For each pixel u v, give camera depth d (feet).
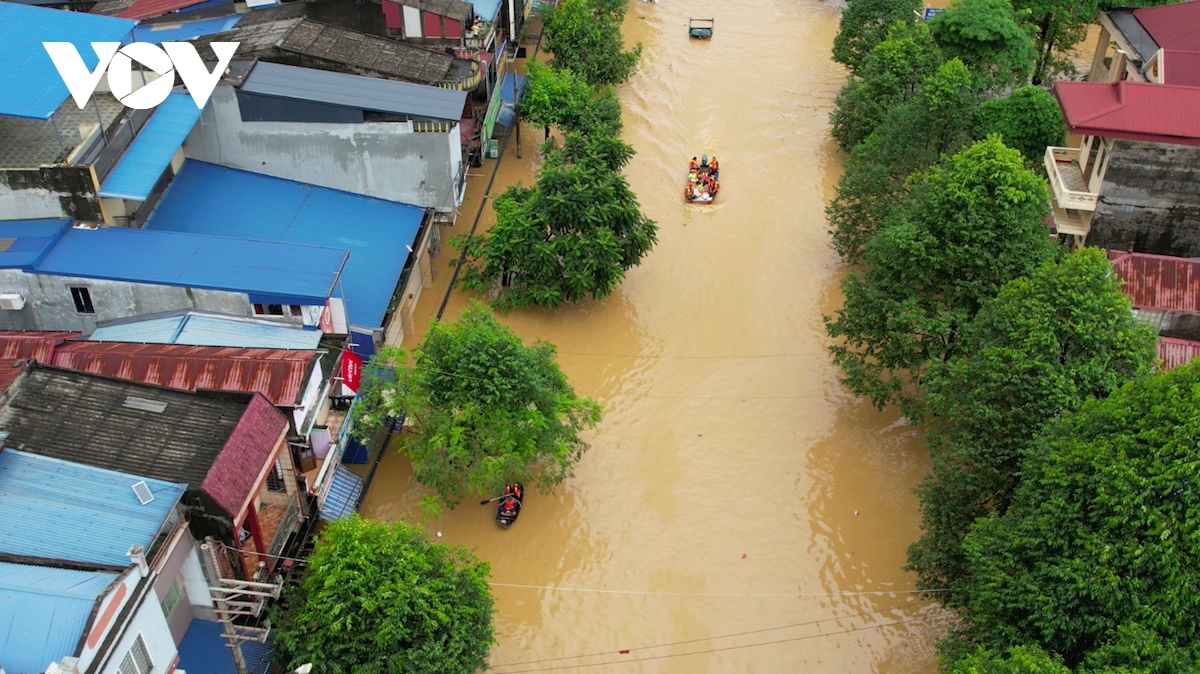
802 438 135.54
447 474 111.55
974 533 97.45
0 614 70.33
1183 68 161.89
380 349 126.11
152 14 164.55
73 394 91.81
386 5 164.96
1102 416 92.38
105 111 131.85
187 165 145.48
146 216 135.74
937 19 193.16
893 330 126.11
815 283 164.55
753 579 116.78
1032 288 110.11
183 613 89.61
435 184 146.82
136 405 92.22
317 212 143.13
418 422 116.26
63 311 117.39
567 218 145.69
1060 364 106.73
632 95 218.38
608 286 149.48
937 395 113.19
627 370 145.69
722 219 179.42
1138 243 151.43
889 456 133.08
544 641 109.50
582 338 151.02
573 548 119.44
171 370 100.22
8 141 125.18
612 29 211.41
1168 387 89.15
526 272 150.00
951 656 93.30
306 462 108.58
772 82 225.76
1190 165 143.64
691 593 114.93
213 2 168.55
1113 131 141.79
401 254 140.15
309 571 95.76
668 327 154.10
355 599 90.07
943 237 126.72
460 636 92.89
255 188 144.46
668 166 194.08
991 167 124.26
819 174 193.26
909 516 124.88
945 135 155.33
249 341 112.06
